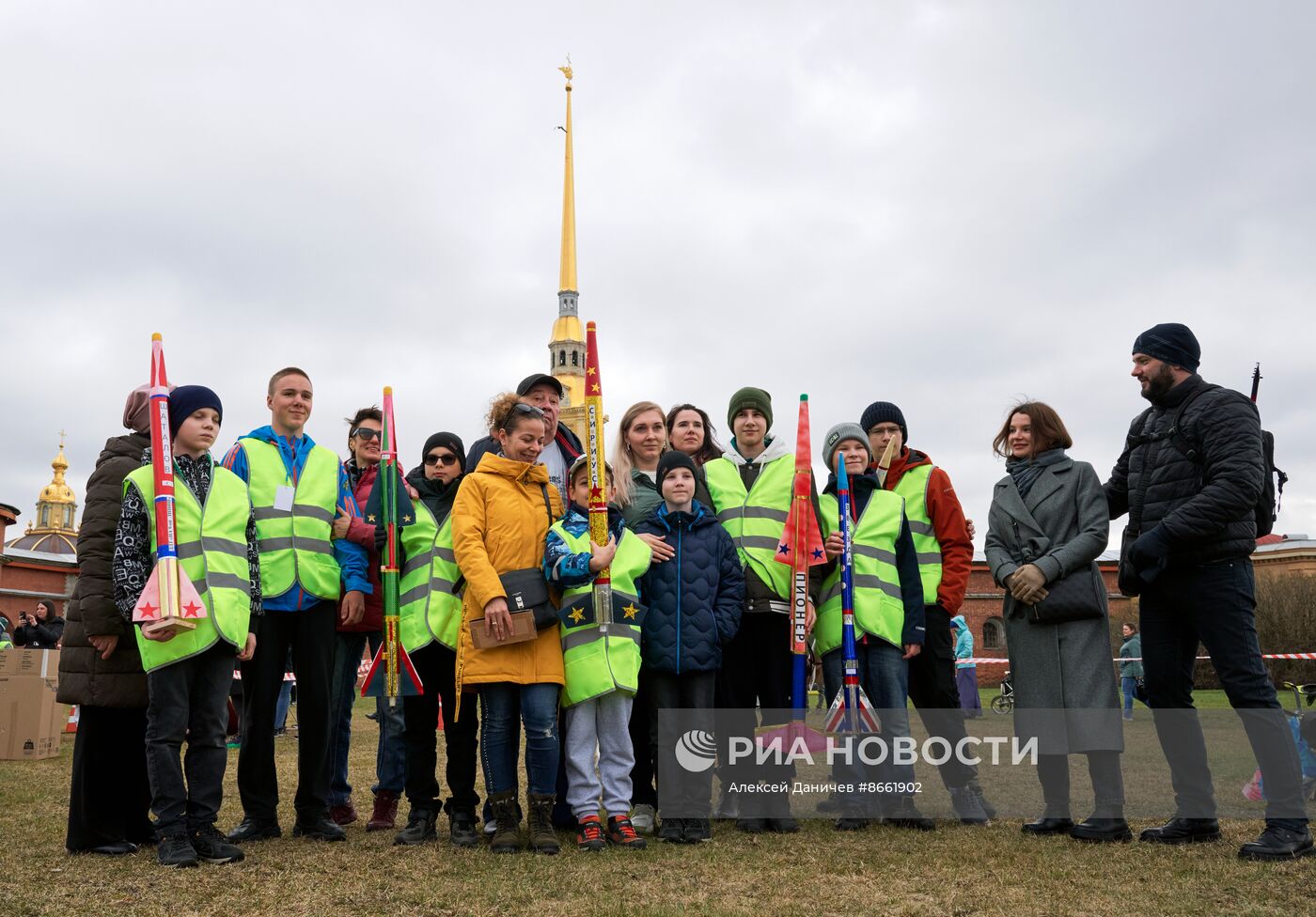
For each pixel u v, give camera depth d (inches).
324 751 205.9
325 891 155.7
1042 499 217.3
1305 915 138.1
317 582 205.8
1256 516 201.6
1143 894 151.3
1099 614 207.2
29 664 370.9
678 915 139.8
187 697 181.5
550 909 144.7
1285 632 1056.2
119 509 189.8
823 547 223.0
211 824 181.6
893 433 248.4
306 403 218.4
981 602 1387.8
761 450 241.9
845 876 165.0
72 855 183.2
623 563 201.0
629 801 196.5
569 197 2859.3
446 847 192.2
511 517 198.4
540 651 193.5
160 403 181.2
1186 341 203.8
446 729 207.9
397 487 211.9
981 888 156.0
